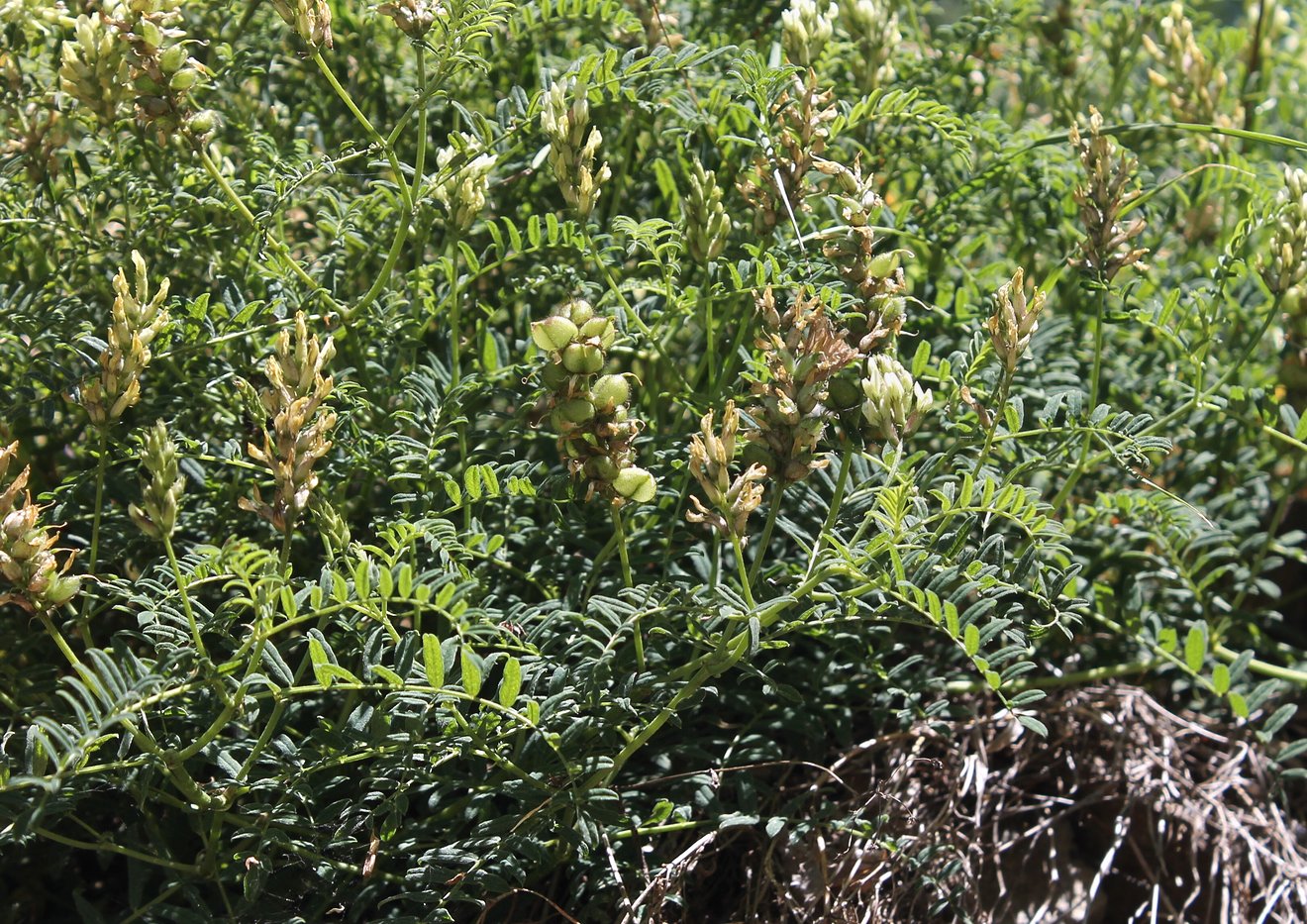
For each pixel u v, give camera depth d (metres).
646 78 2.35
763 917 2.16
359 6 2.51
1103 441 2.03
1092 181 2.07
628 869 2.04
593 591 2.13
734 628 1.79
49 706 1.94
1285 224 2.11
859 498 2.06
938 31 2.92
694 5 2.78
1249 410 2.58
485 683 2.04
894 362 1.73
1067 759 2.47
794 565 2.08
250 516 2.16
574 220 2.07
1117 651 2.57
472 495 1.97
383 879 1.90
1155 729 2.54
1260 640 2.63
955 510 1.86
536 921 2.06
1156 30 3.25
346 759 1.76
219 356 2.17
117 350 1.66
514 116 2.28
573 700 1.81
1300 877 2.33
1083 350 2.64
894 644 2.33
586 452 1.69
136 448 2.06
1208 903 2.41
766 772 2.25
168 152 2.21
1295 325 2.49
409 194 2.01
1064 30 3.13
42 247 2.32
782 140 1.99
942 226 2.61
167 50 1.89
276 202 2.06
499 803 2.12
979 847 2.30
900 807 2.26
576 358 1.62
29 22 2.22
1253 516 2.61
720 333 2.46
